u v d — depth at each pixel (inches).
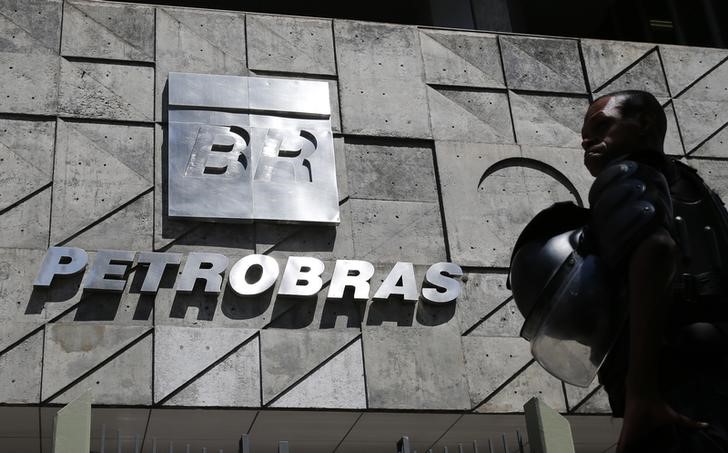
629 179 83.9
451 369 492.1
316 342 483.2
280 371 472.4
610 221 82.6
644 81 603.2
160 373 460.1
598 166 93.0
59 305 465.1
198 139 517.3
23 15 530.6
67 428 336.8
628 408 76.9
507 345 504.7
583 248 87.3
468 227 532.1
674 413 76.2
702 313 84.2
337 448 508.1
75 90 518.3
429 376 488.1
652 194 82.1
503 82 581.3
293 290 489.1
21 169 491.5
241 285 484.1
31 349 452.8
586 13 893.8
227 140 521.3
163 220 496.7
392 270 506.9
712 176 581.9
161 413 456.4
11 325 455.5
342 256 510.0
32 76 516.1
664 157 90.7
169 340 467.8
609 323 85.0
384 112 553.9
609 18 885.2
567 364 88.7
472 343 501.4
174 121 520.1
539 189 554.6
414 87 565.3
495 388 493.4
